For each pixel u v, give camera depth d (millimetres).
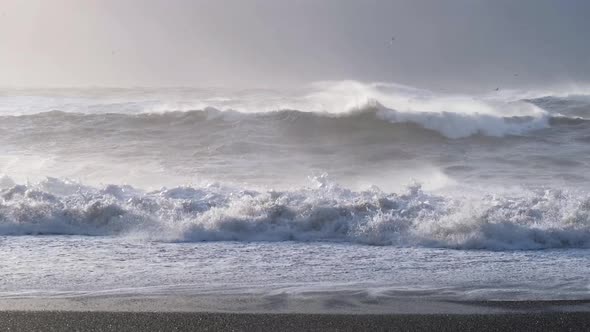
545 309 10625
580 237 15688
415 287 11938
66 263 13523
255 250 14969
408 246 15523
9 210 17516
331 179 29328
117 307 10562
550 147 37125
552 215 16938
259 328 9617
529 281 12367
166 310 10430
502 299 11203
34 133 39062
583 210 17062
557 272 13055
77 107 48250
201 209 18094
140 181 28469
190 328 9562
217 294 11406
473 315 10312
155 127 40750
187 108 46656
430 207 17594
